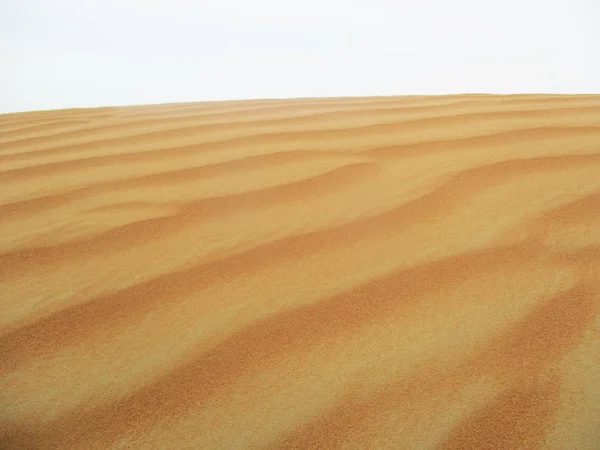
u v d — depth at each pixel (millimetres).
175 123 2582
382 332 967
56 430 782
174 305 1061
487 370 864
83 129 2576
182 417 800
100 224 1426
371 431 768
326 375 872
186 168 1858
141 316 1028
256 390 846
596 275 1081
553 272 1108
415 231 1329
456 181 1601
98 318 1023
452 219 1374
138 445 756
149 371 888
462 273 1131
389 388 840
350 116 2510
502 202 1441
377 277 1136
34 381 872
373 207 1474
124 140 2289
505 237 1262
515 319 975
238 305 1057
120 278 1159
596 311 975
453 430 762
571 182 1521
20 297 1095
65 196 1644
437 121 2293
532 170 1632
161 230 1384
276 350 930
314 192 1595
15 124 2848
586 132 1960
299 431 771
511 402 800
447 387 836
